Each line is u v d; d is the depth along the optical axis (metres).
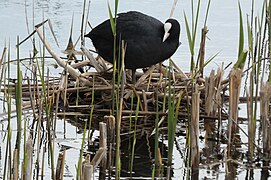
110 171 9.08
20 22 16.78
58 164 8.22
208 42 15.68
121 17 12.15
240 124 11.23
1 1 18.73
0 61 9.07
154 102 11.56
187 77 12.05
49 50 12.05
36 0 18.98
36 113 11.31
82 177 7.42
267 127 9.84
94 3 18.58
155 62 12.02
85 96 11.98
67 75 12.18
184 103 11.62
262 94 9.86
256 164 9.66
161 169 9.30
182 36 16.06
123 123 11.14
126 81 12.29
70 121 11.29
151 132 10.84
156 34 11.88
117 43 11.94
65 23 16.81
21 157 9.56
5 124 10.89
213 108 11.37
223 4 18.59
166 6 18.33
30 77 12.79
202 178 9.09
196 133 9.26
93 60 12.18
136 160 9.72
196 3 18.59
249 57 13.95
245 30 16.66
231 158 9.88
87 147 10.15
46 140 10.31
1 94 12.08
